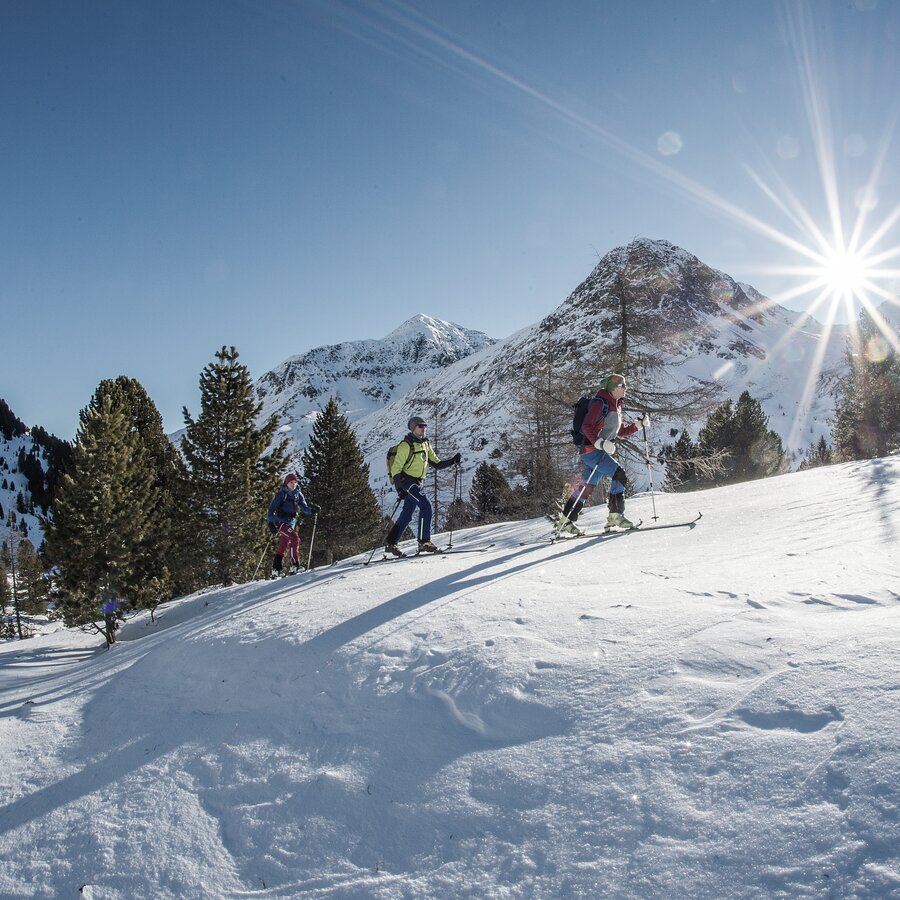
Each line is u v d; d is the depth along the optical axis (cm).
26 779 405
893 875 183
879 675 269
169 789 353
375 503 3578
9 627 3972
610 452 783
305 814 303
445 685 375
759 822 217
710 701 287
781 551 547
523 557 712
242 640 558
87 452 1845
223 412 2542
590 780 263
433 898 234
